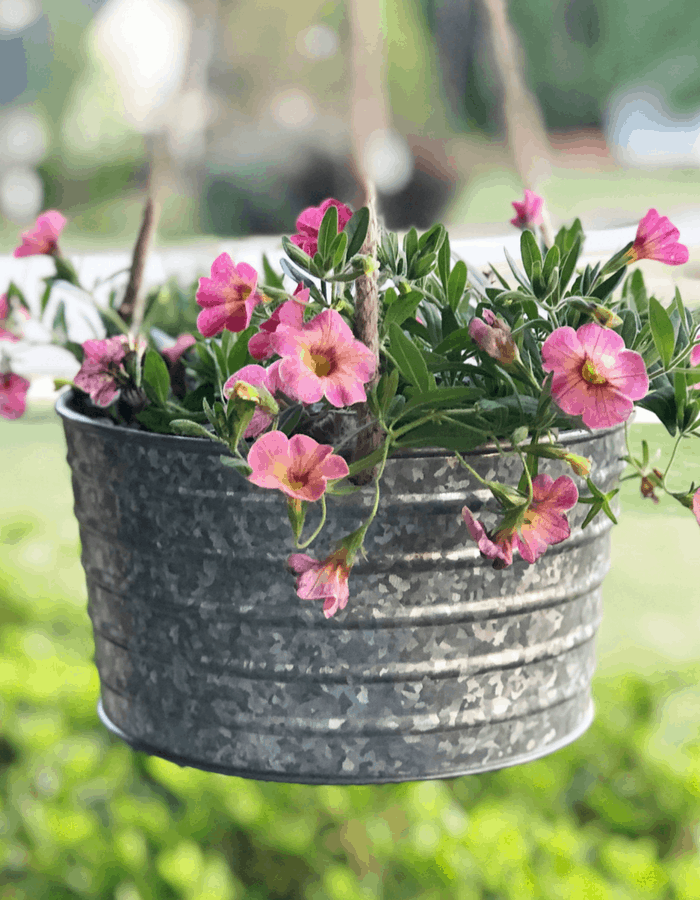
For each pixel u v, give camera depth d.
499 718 0.72
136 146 5.03
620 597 2.25
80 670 1.67
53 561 2.07
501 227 0.99
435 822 1.36
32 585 1.94
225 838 1.45
